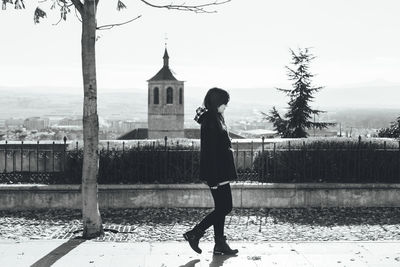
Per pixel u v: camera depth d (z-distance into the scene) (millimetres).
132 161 13719
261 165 14133
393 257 8094
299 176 13711
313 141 14055
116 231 10484
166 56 89438
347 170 13727
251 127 140750
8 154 17219
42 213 12594
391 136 23188
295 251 8469
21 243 9031
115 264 7750
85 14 9906
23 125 137375
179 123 88312
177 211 12766
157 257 8133
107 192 13086
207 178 8070
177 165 13711
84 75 10000
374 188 13094
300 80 50688
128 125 146000
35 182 14398
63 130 102938
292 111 50656
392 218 11914
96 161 10062
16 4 10727
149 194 13117
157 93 88500
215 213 8172
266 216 12211
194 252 8430
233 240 9789
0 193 12922
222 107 8211
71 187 13000
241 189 13070
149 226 11148
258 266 7664
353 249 8578
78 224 11406
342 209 12898
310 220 11758
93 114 10023
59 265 7688
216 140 8031
